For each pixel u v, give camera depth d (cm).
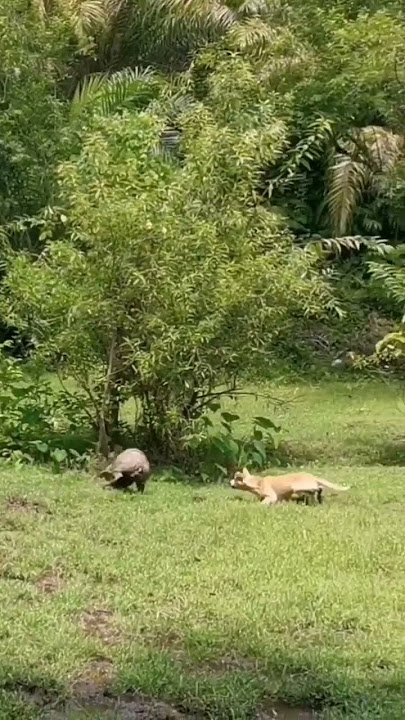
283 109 922
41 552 462
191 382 687
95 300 671
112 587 425
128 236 664
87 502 567
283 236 761
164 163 792
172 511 552
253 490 597
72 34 1410
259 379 740
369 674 346
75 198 676
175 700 331
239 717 318
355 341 1298
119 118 795
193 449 713
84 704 329
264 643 367
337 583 430
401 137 1094
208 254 677
